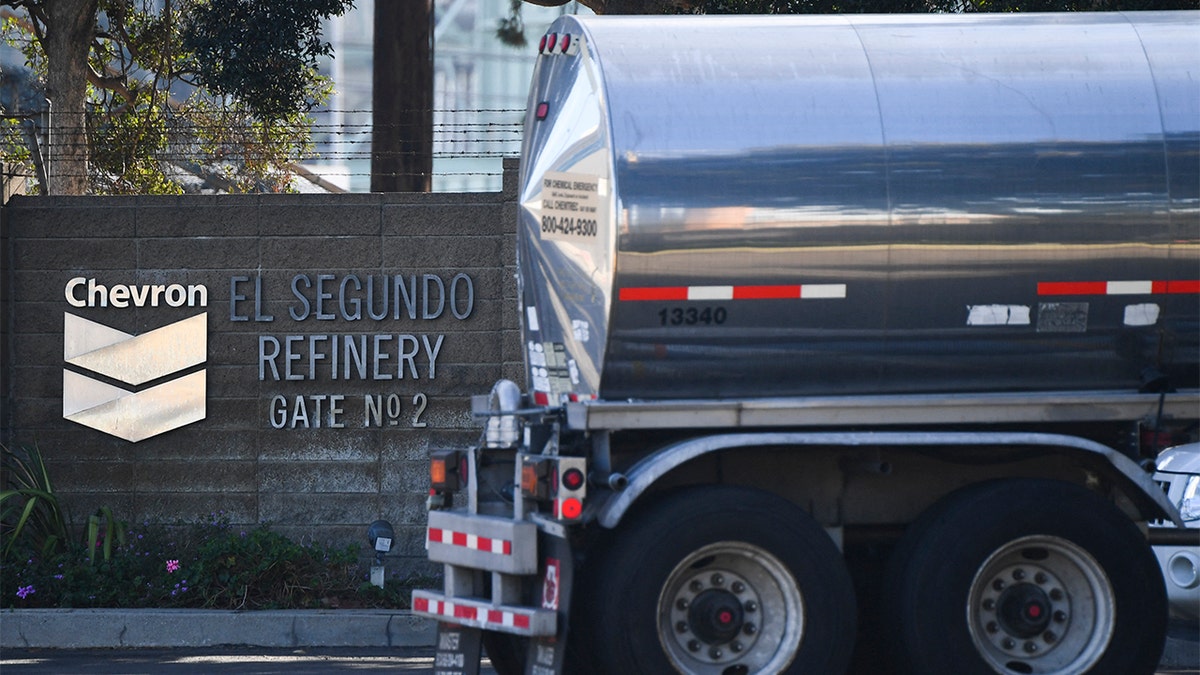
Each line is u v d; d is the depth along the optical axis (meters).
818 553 26.33
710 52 27.58
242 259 48.81
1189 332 28.08
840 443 26.61
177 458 48.84
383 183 63.62
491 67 131.38
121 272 49.00
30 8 66.31
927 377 27.72
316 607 43.09
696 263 26.50
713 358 26.92
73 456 49.00
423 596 28.91
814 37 28.05
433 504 29.19
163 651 40.06
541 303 29.45
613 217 26.25
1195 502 35.56
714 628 26.17
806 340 27.02
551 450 27.38
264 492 48.69
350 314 48.66
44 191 56.19
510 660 30.20
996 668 26.89
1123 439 28.89
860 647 29.06
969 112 27.44
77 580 43.06
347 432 48.69
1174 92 27.98
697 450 26.09
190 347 48.84
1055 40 28.42
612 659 25.64
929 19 28.69
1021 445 27.41
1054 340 27.77
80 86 63.56
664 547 25.80
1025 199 27.31
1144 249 27.67
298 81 58.72
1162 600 27.45
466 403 48.41
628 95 26.88
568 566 26.12
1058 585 27.56
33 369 49.12
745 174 26.64
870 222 26.89
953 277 27.20
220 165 71.31
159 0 73.44
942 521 27.00
